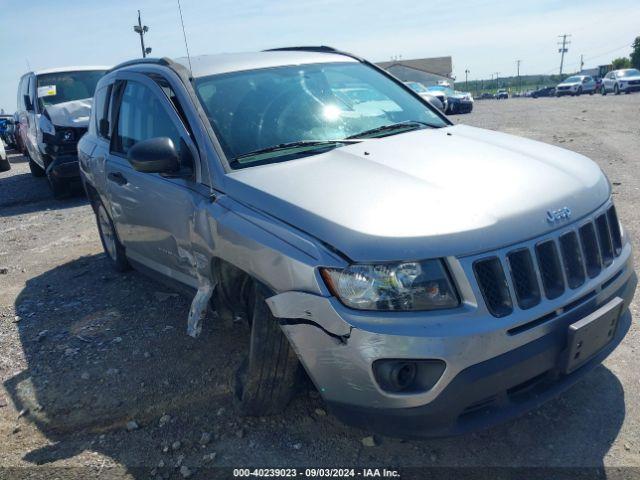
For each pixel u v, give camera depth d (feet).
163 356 12.81
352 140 11.17
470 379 7.55
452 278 7.72
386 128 12.20
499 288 7.86
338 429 9.84
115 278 18.19
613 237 9.81
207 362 12.35
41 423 10.90
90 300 16.58
